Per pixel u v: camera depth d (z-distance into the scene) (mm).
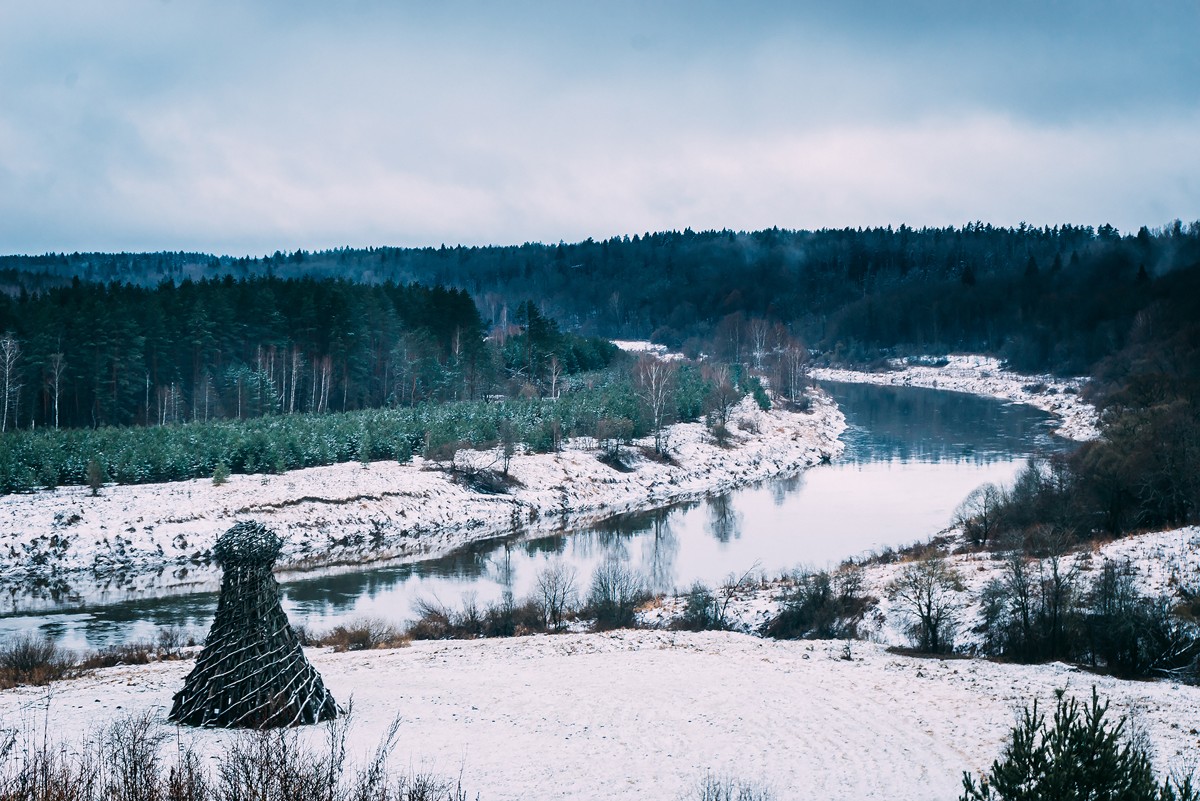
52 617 53594
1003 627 43781
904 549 67438
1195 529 56438
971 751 25281
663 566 66500
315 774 16578
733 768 23500
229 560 24734
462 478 89562
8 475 73250
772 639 46875
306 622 52125
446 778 21406
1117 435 74500
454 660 39531
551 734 26156
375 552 72062
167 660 41750
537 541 75938
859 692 32469
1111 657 39875
